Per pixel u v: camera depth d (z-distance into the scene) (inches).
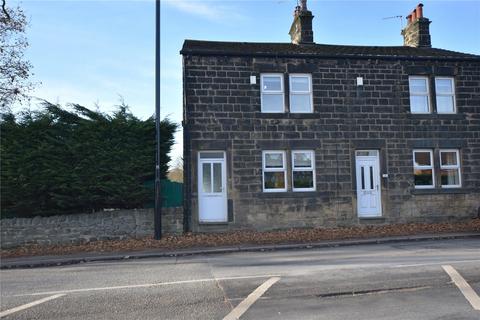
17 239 618.5
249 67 696.4
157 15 636.1
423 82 753.6
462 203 737.0
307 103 714.2
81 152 638.5
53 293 336.5
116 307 287.4
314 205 692.7
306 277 356.2
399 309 262.4
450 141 741.3
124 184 637.9
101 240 632.4
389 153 721.6
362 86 723.4
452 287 307.9
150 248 566.9
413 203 721.6
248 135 685.9
